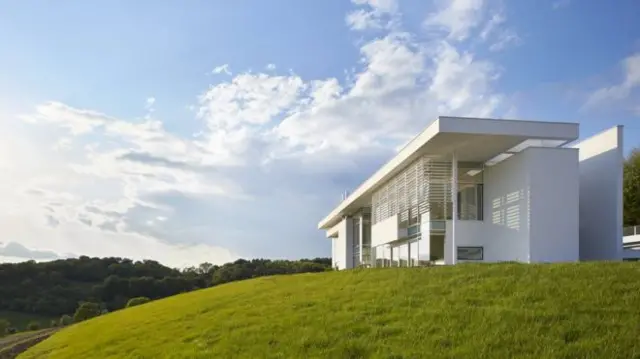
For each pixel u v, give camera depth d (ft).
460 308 43.27
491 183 98.07
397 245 122.01
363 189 142.92
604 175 91.45
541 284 47.65
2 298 246.06
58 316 233.76
